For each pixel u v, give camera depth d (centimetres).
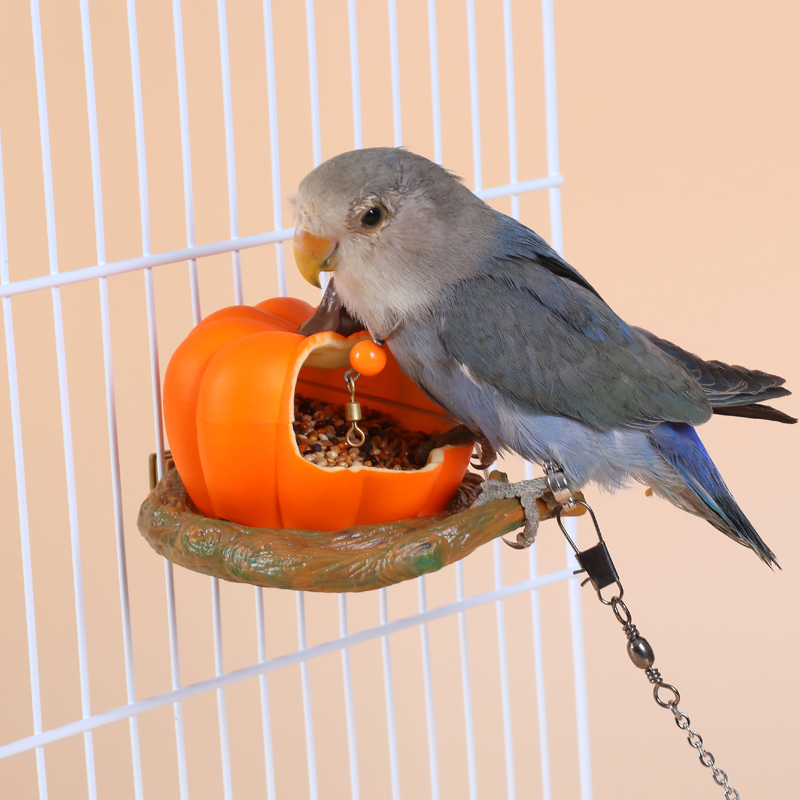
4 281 126
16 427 128
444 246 120
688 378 130
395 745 151
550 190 154
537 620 160
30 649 132
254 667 142
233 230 137
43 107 125
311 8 136
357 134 141
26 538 130
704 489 131
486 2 224
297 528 118
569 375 121
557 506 123
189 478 122
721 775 120
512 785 158
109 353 132
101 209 130
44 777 134
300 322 131
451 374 122
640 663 120
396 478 116
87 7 126
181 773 141
